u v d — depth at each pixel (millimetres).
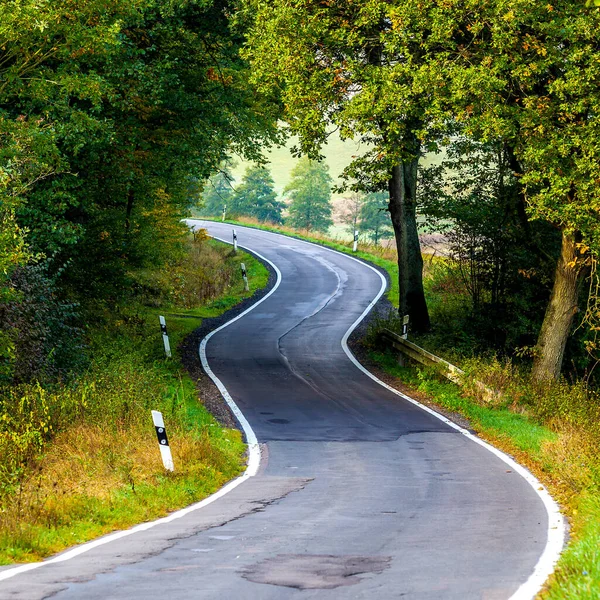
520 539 22828
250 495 31344
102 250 62594
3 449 32562
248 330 84438
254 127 74188
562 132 49656
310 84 55000
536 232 69625
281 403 53594
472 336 73750
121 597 15703
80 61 51594
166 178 73875
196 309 97562
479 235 72062
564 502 30094
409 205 74562
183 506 30141
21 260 39500
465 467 37188
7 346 39812
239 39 66812
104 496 29000
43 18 42156
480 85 48094
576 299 60281
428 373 61625
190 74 65250
